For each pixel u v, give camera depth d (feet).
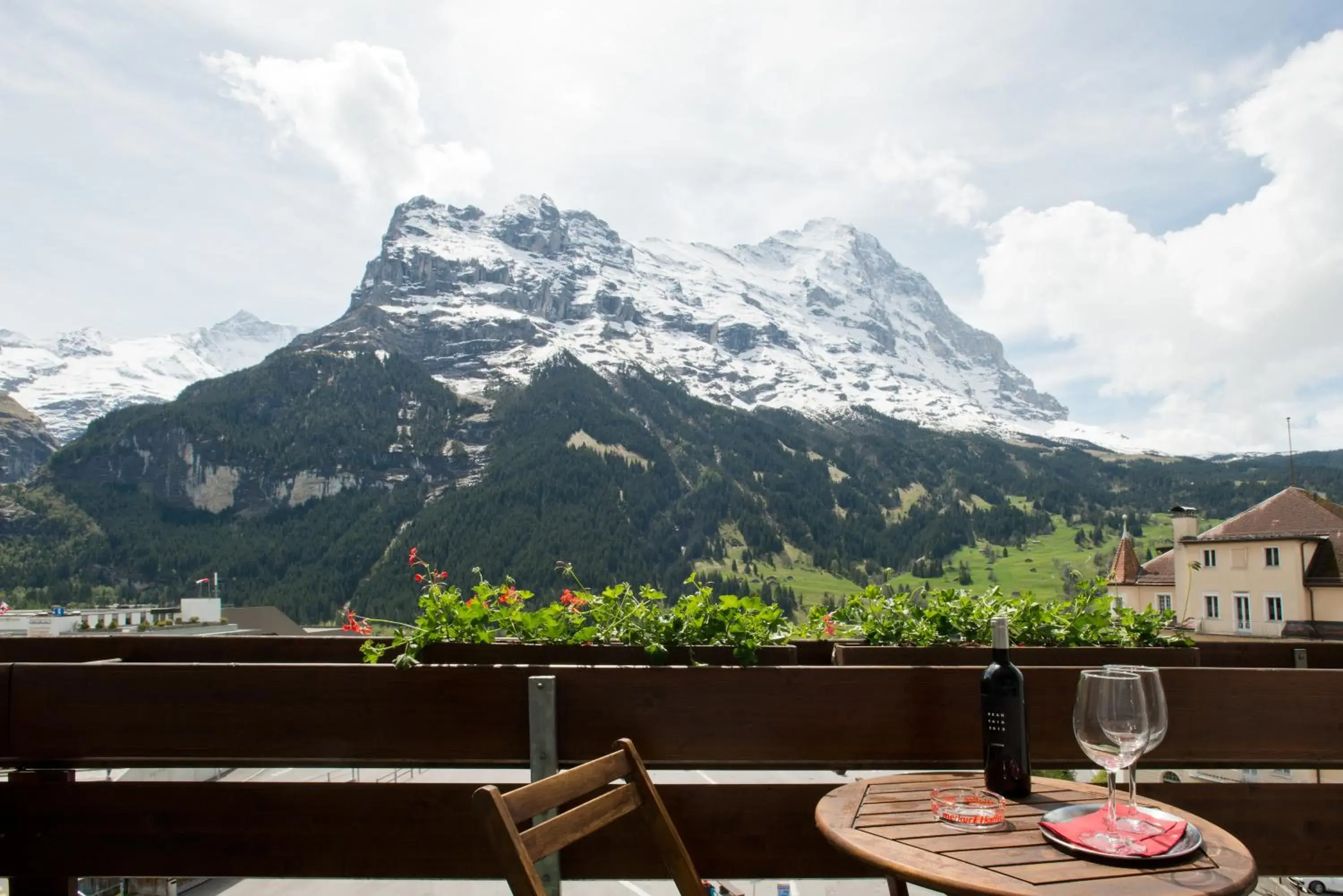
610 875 7.77
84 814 7.75
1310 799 7.88
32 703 7.75
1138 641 10.21
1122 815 5.90
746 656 8.44
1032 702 7.97
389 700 7.84
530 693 7.73
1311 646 9.87
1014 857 5.24
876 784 6.94
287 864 7.74
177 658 9.29
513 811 5.17
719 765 7.82
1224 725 7.85
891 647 9.38
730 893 15.29
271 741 7.79
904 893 7.20
